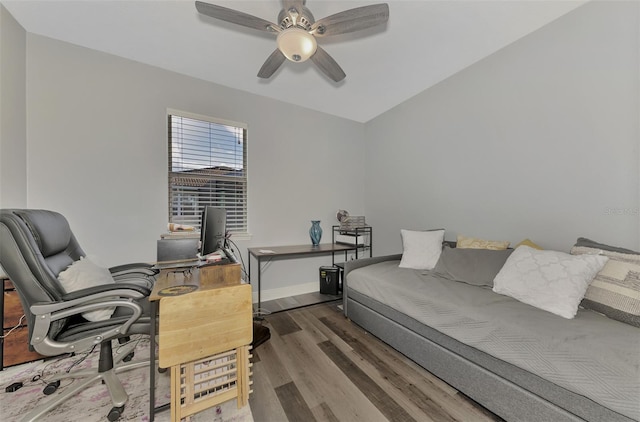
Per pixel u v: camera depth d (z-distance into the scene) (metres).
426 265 2.38
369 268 2.44
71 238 1.73
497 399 1.25
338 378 1.58
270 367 1.69
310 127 3.40
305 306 2.85
